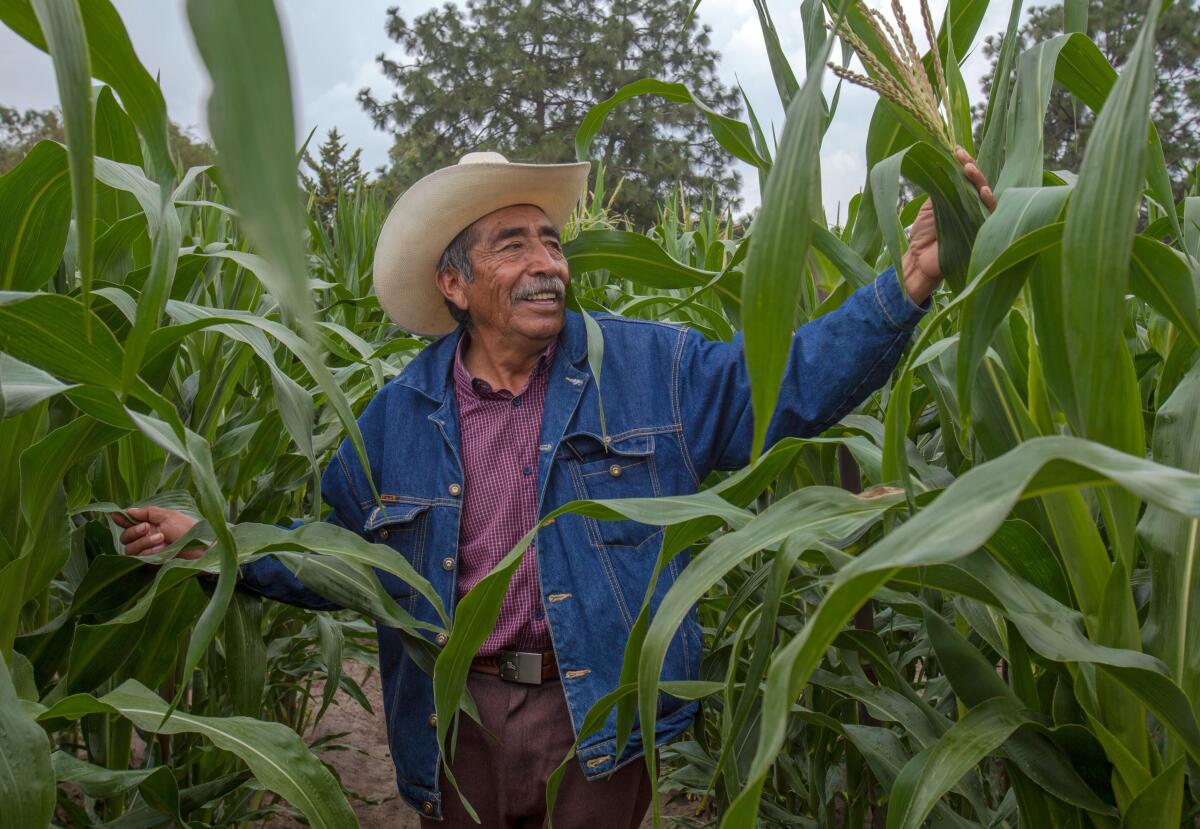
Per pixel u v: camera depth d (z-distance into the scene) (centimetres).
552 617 192
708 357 204
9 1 71
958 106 161
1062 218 111
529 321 202
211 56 25
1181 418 124
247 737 136
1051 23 1706
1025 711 127
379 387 219
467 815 202
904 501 117
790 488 215
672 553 144
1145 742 122
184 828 146
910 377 111
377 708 423
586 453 200
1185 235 150
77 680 160
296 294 25
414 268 224
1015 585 117
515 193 208
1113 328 86
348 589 175
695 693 167
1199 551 119
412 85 4766
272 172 25
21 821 105
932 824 154
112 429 146
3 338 116
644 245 210
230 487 238
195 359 232
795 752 255
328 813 133
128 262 178
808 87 67
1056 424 134
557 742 195
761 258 67
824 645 76
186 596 182
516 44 4791
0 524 152
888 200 129
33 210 142
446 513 204
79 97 45
